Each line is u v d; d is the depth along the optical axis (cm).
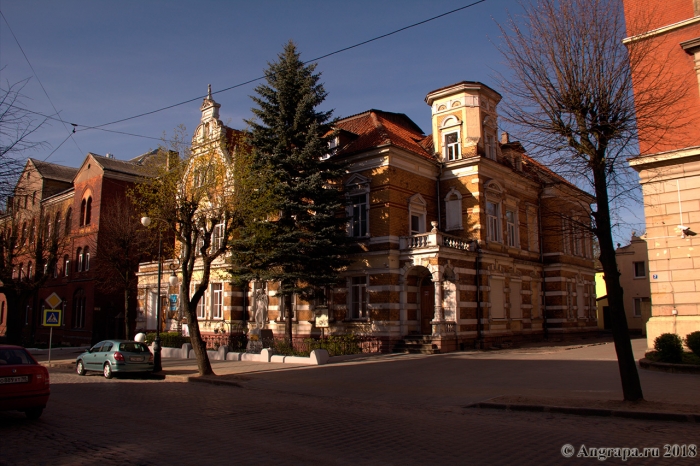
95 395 1495
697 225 1952
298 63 2566
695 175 1967
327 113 2588
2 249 3350
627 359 1175
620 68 1246
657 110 1320
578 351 2523
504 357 2273
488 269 2888
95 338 3988
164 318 3725
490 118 3075
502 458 788
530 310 3294
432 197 2991
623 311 1197
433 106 3138
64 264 4516
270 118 2539
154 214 2052
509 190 3250
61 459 779
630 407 1105
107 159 4434
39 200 4794
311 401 1405
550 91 1276
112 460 771
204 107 3303
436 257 2548
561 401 1219
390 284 2614
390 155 2722
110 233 3531
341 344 2452
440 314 2538
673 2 2034
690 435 916
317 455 809
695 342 1708
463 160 2927
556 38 1276
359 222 2822
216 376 1905
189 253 2016
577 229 1426
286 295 2508
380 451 836
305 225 2506
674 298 1991
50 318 2677
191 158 2108
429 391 1505
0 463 756
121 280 3653
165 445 867
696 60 1961
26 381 1062
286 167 2503
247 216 2114
